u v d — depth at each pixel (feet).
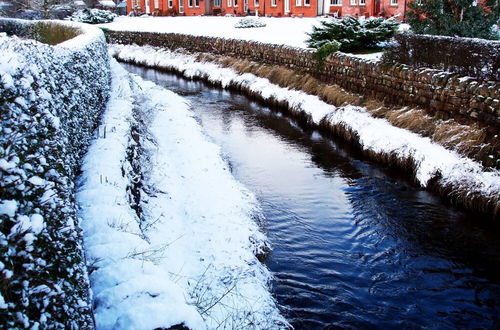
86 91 24.79
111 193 18.13
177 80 70.64
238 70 62.44
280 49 56.08
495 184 24.61
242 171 32.78
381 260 21.45
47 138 12.88
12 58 12.66
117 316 11.18
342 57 44.24
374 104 38.81
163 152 31.37
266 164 34.22
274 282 19.39
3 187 9.04
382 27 51.16
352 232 24.03
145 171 25.40
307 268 20.61
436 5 41.81
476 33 39.93
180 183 26.50
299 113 45.27
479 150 26.81
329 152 36.52
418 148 30.37
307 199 28.07
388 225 24.71
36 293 8.55
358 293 18.99
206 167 29.12
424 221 25.04
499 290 19.40
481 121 28.25
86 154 21.54
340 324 17.08
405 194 28.37
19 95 11.52
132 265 13.38
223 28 93.25
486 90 27.91
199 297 15.53
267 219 25.26
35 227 9.23
